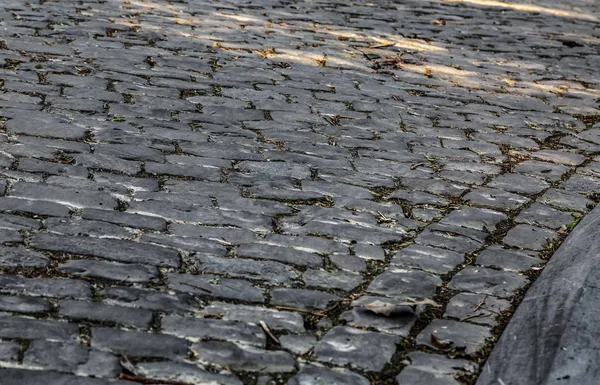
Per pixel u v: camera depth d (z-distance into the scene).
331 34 5.27
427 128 3.94
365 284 2.90
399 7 6.29
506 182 3.53
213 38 4.88
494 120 4.09
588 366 2.62
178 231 3.05
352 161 3.59
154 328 2.66
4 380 2.46
